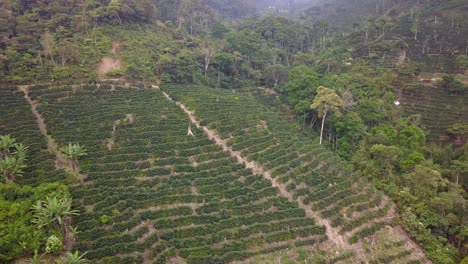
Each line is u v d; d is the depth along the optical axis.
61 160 42.38
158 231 35.28
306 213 40.50
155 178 41.47
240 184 42.94
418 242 39.03
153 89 62.94
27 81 56.38
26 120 48.06
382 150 48.69
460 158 52.16
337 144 58.41
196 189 41.31
